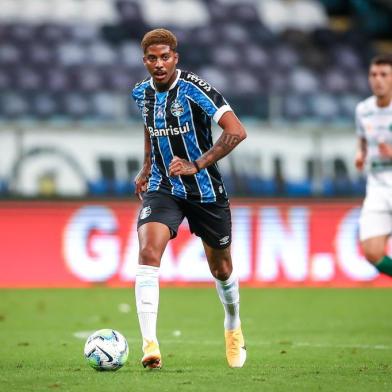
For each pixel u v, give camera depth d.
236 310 23.94
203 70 80.81
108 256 56.47
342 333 35.28
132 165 59.69
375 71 34.69
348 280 57.78
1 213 56.22
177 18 85.69
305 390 19.75
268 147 60.19
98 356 22.39
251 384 20.53
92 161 58.97
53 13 82.81
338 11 91.06
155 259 22.12
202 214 23.14
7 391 19.52
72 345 30.53
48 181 58.06
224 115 22.19
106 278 56.41
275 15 87.94
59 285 56.19
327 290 55.31
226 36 84.31
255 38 85.06
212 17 86.19
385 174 35.12
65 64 77.94
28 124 57.91
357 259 57.94
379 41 89.94
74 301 48.31
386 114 34.94
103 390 19.34
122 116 64.81
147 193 23.25
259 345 30.89
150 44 22.23
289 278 57.66
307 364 25.30
